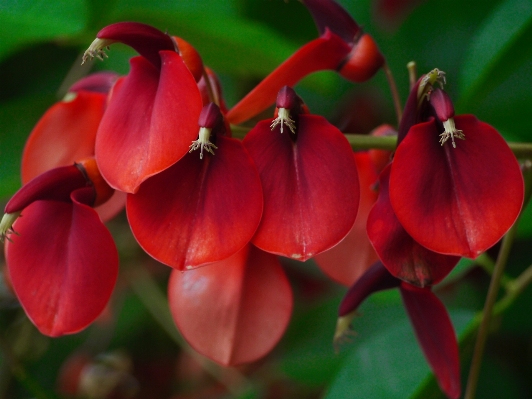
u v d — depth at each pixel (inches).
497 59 23.8
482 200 18.3
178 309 20.5
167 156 18.2
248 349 20.3
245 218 18.4
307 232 18.4
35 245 19.4
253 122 24.9
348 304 20.4
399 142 18.9
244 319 20.3
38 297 19.3
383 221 18.6
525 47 23.9
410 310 20.4
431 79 18.4
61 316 19.3
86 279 19.2
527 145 20.3
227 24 23.6
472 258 18.2
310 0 20.8
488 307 21.6
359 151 21.8
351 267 21.6
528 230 24.0
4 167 24.1
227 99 26.5
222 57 24.5
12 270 19.4
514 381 27.6
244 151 18.4
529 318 27.5
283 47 24.1
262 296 20.3
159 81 18.7
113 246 19.0
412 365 23.1
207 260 18.4
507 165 18.3
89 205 19.6
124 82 19.0
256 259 20.4
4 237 19.1
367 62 20.6
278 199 18.5
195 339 20.4
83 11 21.8
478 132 18.4
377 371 23.2
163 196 18.6
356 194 18.4
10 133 24.3
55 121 21.5
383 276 20.0
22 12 21.8
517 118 27.0
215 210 18.5
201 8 24.8
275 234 18.4
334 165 18.4
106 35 18.7
